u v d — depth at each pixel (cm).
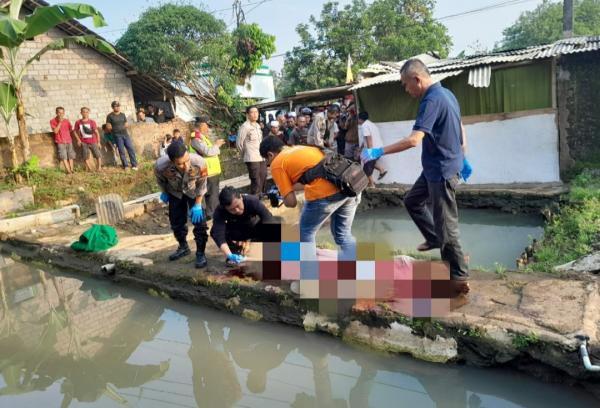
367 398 332
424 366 352
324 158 390
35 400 359
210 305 484
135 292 554
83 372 401
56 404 352
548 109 796
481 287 387
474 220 740
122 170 1295
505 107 831
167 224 834
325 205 390
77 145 1280
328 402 331
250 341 433
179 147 479
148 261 561
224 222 481
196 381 375
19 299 584
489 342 323
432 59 1173
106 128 1302
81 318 514
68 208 930
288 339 422
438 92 343
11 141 1074
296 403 333
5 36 968
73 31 1379
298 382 362
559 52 745
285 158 392
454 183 347
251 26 1895
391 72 998
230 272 494
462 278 359
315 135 1027
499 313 339
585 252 469
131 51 1519
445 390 333
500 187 805
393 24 2719
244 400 342
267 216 473
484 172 866
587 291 358
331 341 402
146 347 439
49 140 1222
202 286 491
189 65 1652
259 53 1911
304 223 409
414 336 357
